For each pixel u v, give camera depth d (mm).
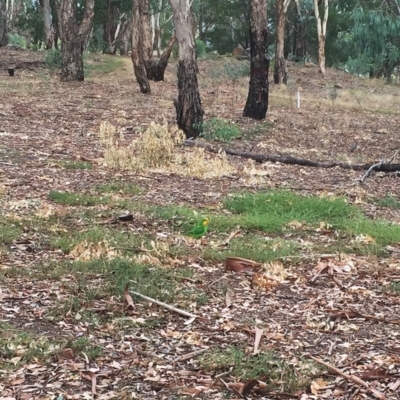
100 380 3945
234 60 40156
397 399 3809
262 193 9562
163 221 7871
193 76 14961
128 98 21172
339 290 5828
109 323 4793
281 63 30062
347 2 47906
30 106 17656
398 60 38375
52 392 3760
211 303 5355
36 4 48688
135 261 6129
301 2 47188
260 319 5035
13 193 8656
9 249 6395
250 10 18828
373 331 4879
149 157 11398
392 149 15992
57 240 6656
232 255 6566
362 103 25594
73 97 20297
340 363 4281
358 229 7918
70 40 24891
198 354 4316
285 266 6484
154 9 42562
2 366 4035
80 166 10789
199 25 54719
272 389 3906
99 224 7496
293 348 4500
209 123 15797
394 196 10547
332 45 50406
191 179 10797
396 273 6363
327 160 13750
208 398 3764
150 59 27422
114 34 43875
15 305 5020
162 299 5289
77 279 5605
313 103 24469
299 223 8148
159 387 3867
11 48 38906
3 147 11781
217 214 8422
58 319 4789
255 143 15422
